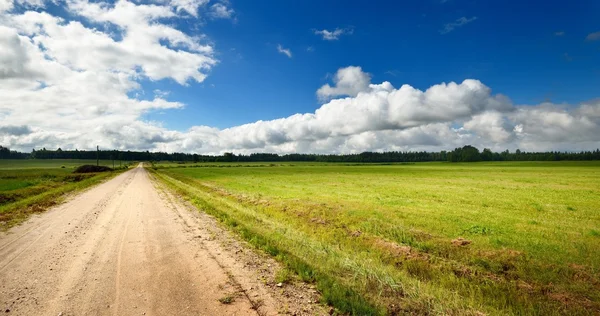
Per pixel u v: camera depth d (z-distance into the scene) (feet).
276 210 58.90
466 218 48.91
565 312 20.27
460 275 26.68
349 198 74.33
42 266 24.84
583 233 39.32
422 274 27.30
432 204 63.46
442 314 18.29
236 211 54.75
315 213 54.13
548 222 45.80
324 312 17.84
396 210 55.72
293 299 19.38
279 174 211.61
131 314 17.06
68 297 19.13
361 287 21.68
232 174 214.90
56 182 127.44
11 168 336.08
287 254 28.19
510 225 43.86
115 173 245.65
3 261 26.11
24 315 16.81
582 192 85.66
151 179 161.17
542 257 29.78
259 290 20.58
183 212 52.60
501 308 20.62
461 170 251.39
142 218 46.68
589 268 26.91
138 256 27.68
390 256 31.99
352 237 39.14
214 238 34.42
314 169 306.14
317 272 23.70
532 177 153.89
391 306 19.11
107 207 58.29
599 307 20.84
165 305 18.22
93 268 24.47
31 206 58.59
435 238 37.19
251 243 32.40
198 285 21.25
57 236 35.06
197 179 161.07
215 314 17.25
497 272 27.20
